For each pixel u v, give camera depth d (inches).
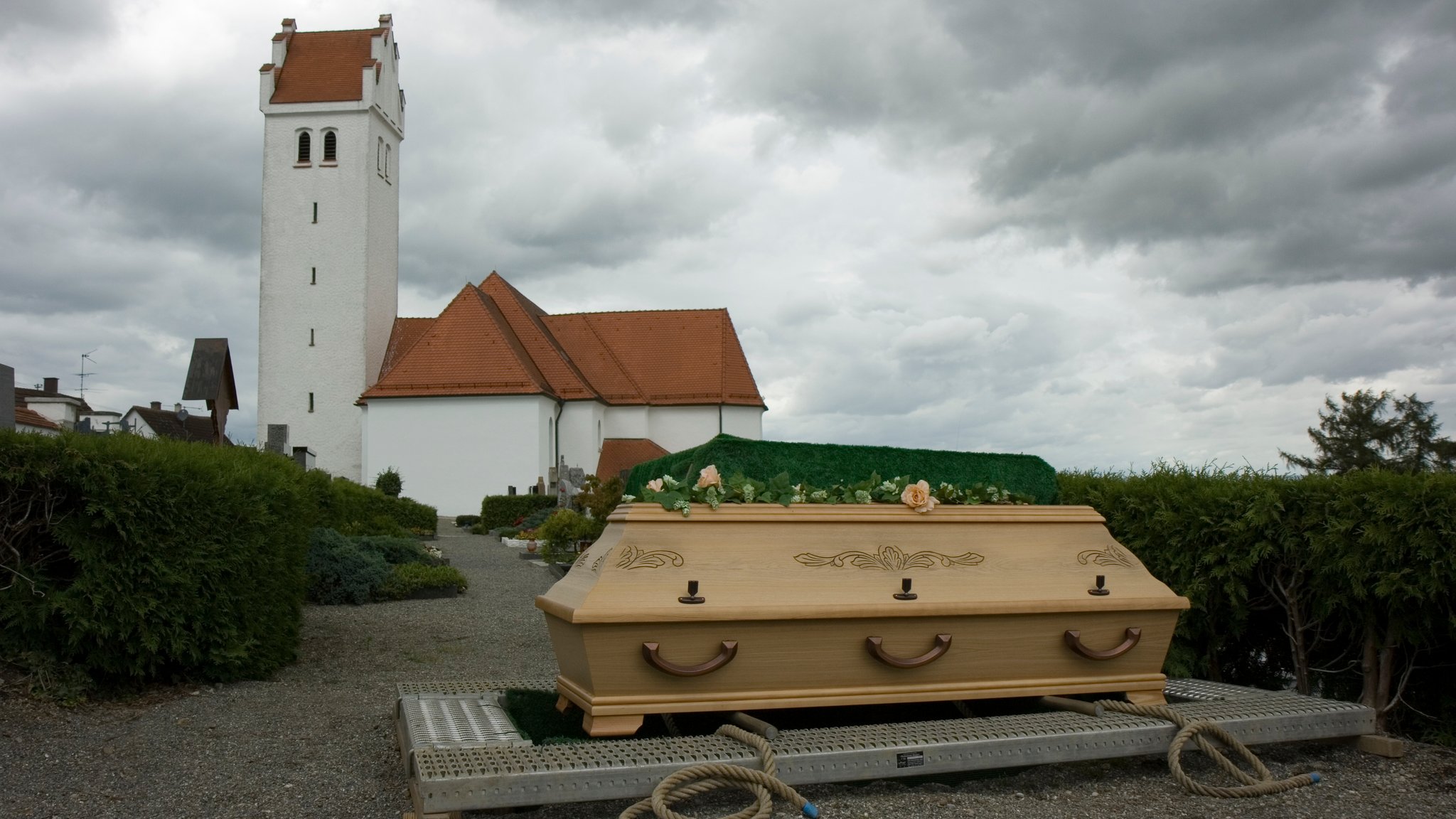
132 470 236.4
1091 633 175.9
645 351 1840.6
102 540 236.2
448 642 365.1
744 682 157.1
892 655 162.2
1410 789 157.8
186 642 250.4
